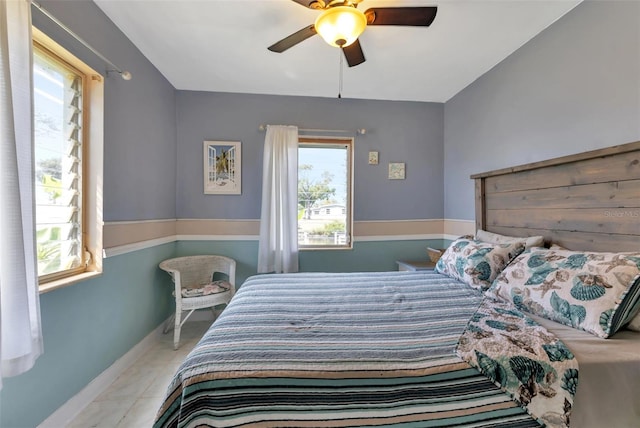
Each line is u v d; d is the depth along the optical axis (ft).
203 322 9.42
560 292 4.05
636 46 4.71
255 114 9.72
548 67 6.29
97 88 5.79
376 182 10.29
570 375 2.99
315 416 2.85
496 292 5.00
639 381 3.09
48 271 4.87
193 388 2.89
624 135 4.90
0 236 3.30
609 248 4.74
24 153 3.69
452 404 2.96
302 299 5.06
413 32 6.39
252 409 2.84
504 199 7.07
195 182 9.52
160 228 8.39
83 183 5.66
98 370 5.74
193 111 9.45
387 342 3.47
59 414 4.78
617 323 3.49
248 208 9.73
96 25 5.64
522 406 2.97
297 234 9.65
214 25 6.23
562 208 5.57
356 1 4.67
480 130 8.59
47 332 4.59
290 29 6.35
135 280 7.11
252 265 9.78
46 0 4.50
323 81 8.85
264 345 3.40
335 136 10.06
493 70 7.99
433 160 10.49
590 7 5.39
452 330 3.77
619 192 4.60
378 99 10.23
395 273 7.01
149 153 7.73
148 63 7.64
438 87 9.29
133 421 4.94
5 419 3.92
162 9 5.74
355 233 10.20
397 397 2.94
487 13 5.79
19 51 3.65
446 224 10.40
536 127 6.63
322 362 3.08
